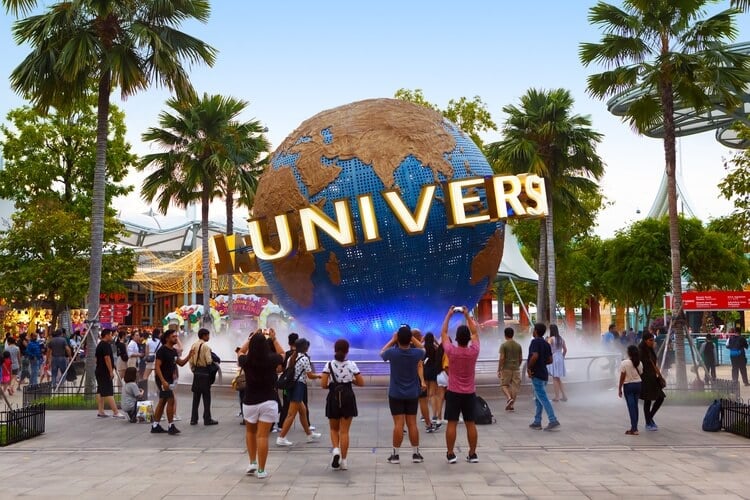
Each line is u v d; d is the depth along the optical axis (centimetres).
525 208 1756
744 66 1977
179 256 6312
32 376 2512
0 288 3644
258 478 956
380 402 1741
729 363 3456
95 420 1603
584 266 5300
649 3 1947
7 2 1920
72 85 2053
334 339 1881
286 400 1325
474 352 1057
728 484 905
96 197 2023
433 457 1110
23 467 1058
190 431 1414
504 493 863
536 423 1391
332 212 1725
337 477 964
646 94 2067
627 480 933
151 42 1958
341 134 1773
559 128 3114
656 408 1353
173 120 3139
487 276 1844
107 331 1681
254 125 3372
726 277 4119
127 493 875
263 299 4241
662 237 4209
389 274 1711
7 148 3656
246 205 3619
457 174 1777
